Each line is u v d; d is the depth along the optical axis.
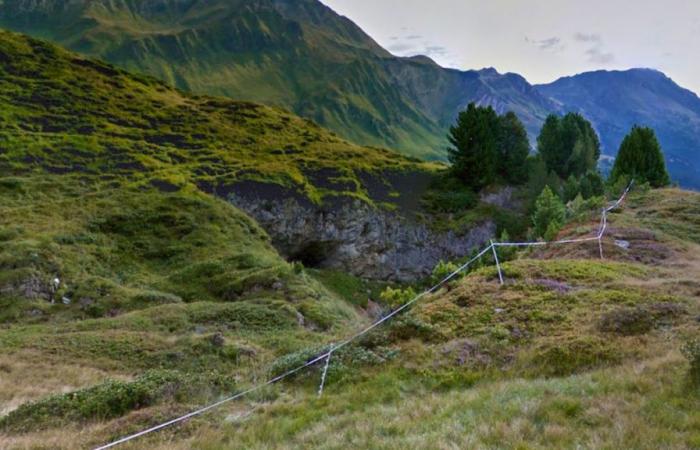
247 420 11.59
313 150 94.94
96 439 10.80
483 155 84.44
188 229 52.53
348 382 13.83
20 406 14.06
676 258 27.77
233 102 116.25
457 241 74.38
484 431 8.48
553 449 7.50
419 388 12.77
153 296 38.56
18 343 26.42
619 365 12.30
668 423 8.12
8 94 80.44
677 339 13.58
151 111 93.81
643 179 59.94
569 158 86.75
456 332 16.02
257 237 57.25
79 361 23.77
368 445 8.82
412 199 81.56
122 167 66.62
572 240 33.16
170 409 12.47
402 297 21.75
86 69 102.62
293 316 34.66
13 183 55.06
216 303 36.72
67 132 74.19
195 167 72.62
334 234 69.56
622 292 18.20
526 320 16.25
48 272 39.53
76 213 51.38
